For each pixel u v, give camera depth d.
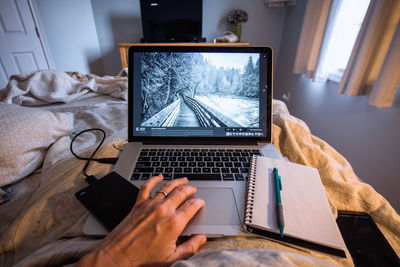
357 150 1.42
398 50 1.02
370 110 1.32
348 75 1.37
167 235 0.29
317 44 1.77
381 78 1.11
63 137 0.76
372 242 0.39
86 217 0.40
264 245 0.34
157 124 0.62
